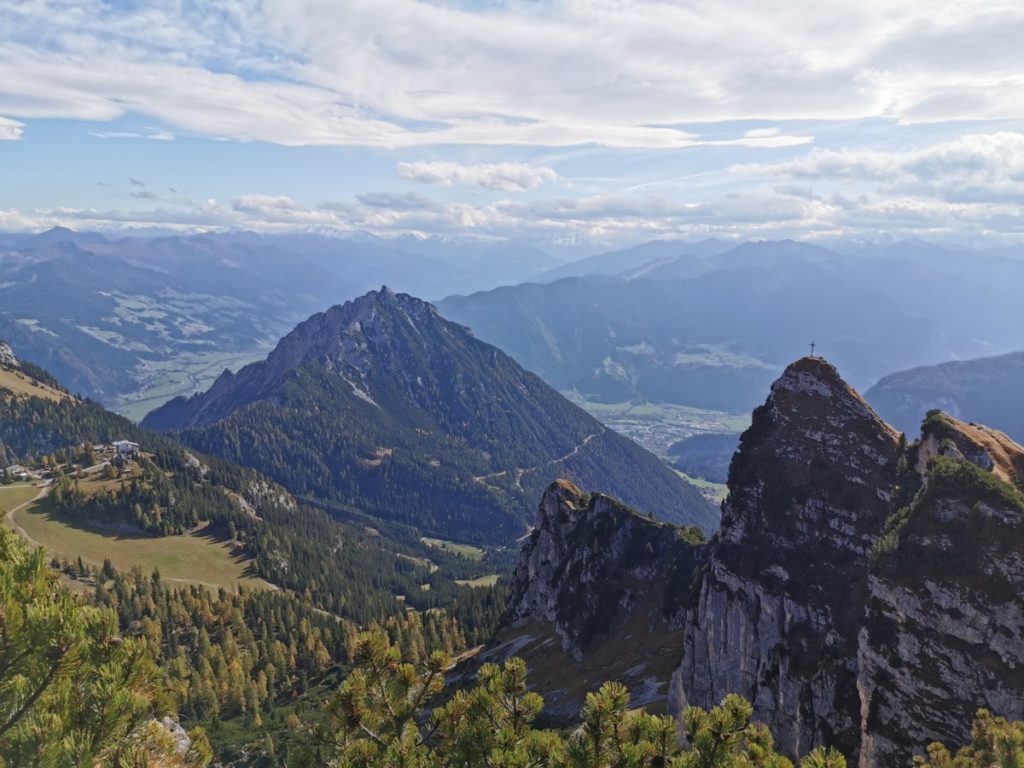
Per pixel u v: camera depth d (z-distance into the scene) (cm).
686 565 12925
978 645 4997
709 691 8031
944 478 5778
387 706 2664
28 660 1741
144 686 2255
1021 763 3162
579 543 16525
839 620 6931
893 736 5147
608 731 2431
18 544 1947
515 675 2691
